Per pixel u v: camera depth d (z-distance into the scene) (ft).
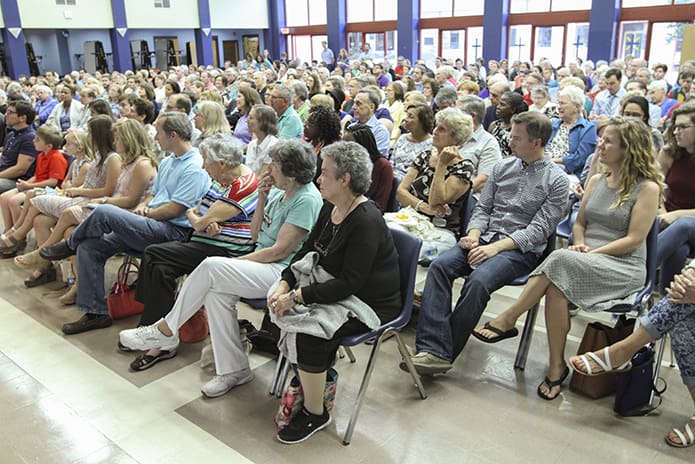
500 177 8.66
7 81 37.27
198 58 60.44
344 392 7.70
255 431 6.91
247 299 7.61
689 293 6.23
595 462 6.25
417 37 52.70
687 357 6.53
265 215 8.14
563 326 7.38
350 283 6.46
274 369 8.35
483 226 8.64
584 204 8.04
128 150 10.59
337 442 6.66
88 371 8.36
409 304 7.06
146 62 56.44
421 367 7.47
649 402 7.13
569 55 44.37
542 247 8.23
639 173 7.36
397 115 18.72
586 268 7.18
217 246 8.72
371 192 9.98
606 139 7.45
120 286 9.93
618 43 41.98
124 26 53.88
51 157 13.38
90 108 14.21
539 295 7.47
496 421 7.01
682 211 8.91
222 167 8.66
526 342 8.10
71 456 6.52
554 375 7.50
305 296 6.46
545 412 7.18
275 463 6.32
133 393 7.77
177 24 57.67
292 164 7.38
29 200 12.14
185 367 8.44
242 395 7.68
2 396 7.73
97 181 11.50
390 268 6.86
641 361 6.97
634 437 6.67
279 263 7.73
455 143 9.20
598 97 19.51
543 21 44.86
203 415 7.25
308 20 62.28
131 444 6.70
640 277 7.32
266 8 64.34
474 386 7.80
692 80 18.72
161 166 10.09
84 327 9.59
